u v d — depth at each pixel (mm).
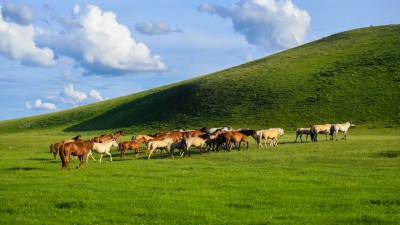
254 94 87562
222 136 36031
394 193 16891
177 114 90688
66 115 130875
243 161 28938
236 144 41875
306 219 13500
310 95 80750
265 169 24516
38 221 13703
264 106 80250
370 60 92438
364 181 19688
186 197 16766
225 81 101500
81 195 17312
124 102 130000
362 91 77562
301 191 17672
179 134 41812
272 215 14125
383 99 72312
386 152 29141
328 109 72625
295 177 21141
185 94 102938
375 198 16078
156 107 103062
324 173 22453
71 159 33688
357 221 13258
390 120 63531
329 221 13289
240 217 13984
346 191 17500
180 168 25938
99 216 14312
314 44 127188
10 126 130625
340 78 85938
